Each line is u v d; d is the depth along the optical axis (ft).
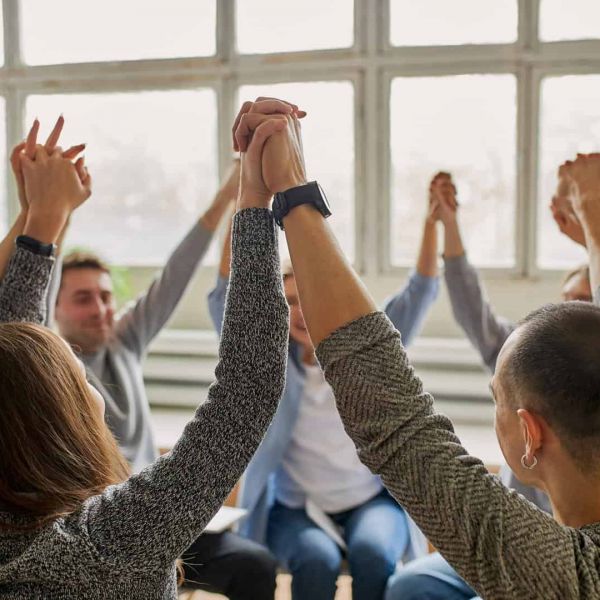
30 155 4.09
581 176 3.74
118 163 12.78
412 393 2.45
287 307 2.83
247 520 7.70
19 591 2.55
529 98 11.25
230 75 12.09
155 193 12.74
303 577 7.00
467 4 11.32
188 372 12.11
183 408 12.19
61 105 12.79
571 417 2.55
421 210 11.82
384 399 2.42
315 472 7.79
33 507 2.70
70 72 12.59
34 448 2.76
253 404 2.72
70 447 2.85
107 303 7.96
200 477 2.65
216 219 7.97
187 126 12.46
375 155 11.73
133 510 2.60
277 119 2.77
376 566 6.93
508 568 2.26
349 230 12.09
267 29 11.96
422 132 11.68
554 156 11.39
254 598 7.04
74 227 13.06
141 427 7.98
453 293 7.55
